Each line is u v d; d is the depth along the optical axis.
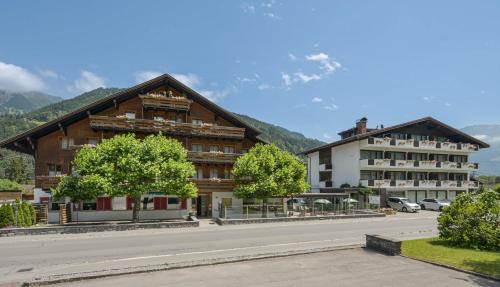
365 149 52.56
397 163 52.31
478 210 16.75
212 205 36.28
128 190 26.83
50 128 33.91
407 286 10.66
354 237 21.48
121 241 19.94
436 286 10.68
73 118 34.31
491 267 12.64
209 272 11.98
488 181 64.88
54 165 34.22
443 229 17.94
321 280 11.16
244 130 38.19
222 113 38.81
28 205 26.69
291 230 25.14
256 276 11.53
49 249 17.50
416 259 13.92
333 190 50.97
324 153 60.03
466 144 57.03
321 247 17.19
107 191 26.19
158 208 34.38
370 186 49.44
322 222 31.45
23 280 11.81
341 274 11.84
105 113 35.75
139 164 26.80
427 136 56.50
